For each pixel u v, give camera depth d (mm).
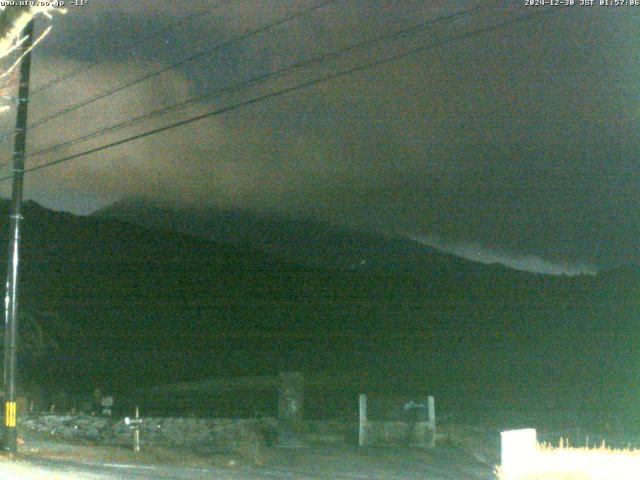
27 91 19500
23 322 42062
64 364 41906
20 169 20078
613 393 38938
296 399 28094
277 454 22656
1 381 31031
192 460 20562
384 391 40562
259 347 53969
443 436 25359
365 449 23734
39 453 20156
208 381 41375
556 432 28156
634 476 14008
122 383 40344
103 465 18328
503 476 15094
